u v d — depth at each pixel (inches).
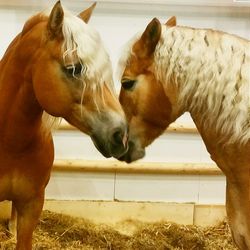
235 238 65.9
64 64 60.0
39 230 107.7
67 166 111.0
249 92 61.4
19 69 66.3
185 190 116.4
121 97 69.7
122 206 115.6
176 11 109.7
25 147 69.9
